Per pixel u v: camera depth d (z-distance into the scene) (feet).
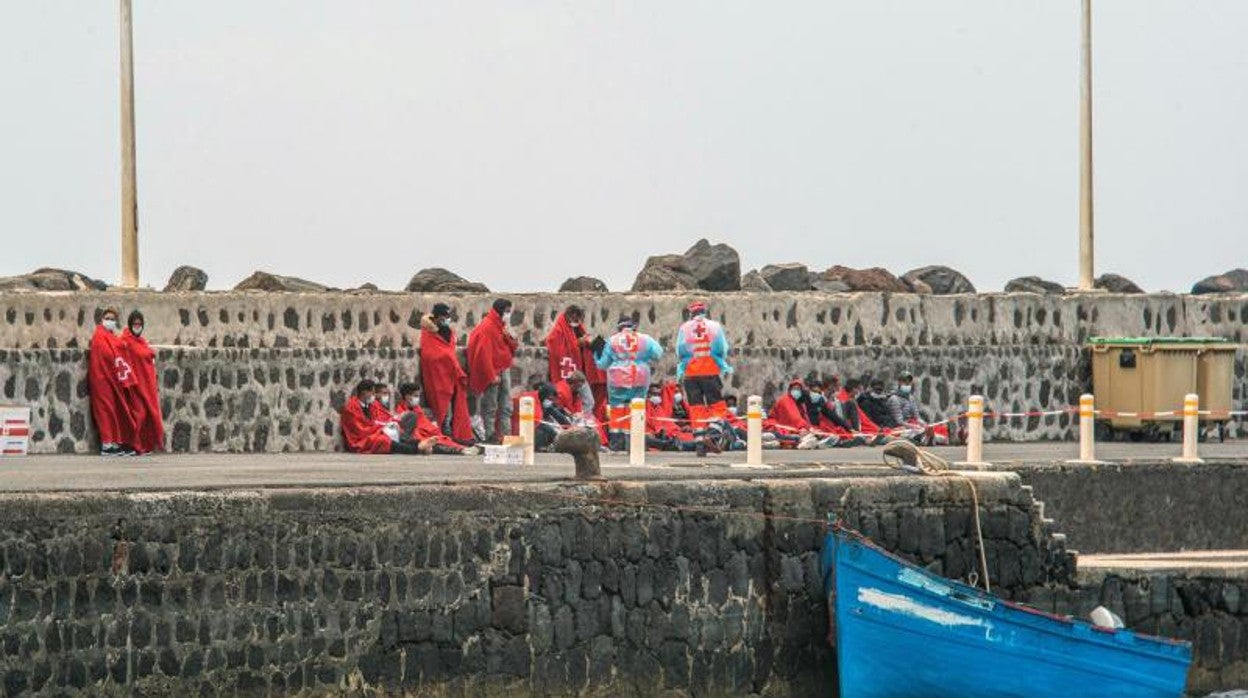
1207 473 282.56
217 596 192.75
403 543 201.26
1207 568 245.24
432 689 202.49
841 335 321.73
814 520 220.02
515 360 300.81
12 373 277.03
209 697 192.24
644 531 212.43
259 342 289.74
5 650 184.14
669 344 311.88
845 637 214.90
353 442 286.05
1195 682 244.83
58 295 283.18
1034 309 335.26
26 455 273.13
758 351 314.96
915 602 214.48
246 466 244.01
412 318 296.92
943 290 401.70
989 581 230.27
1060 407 336.29
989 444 325.83
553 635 207.92
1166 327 344.69
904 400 319.68
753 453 247.09
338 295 293.64
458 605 203.62
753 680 217.56
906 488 225.15
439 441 284.82
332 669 197.88
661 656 213.25
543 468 239.91
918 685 215.72
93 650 187.62
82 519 187.32
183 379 281.54
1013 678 216.33
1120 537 273.95
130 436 275.80
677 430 296.30
